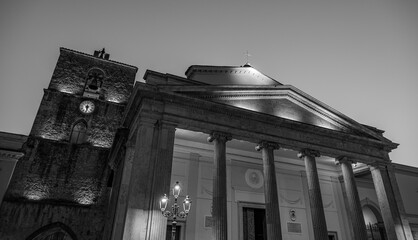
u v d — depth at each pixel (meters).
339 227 22.53
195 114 15.28
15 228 19.22
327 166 24.36
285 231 20.42
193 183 18.92
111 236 14.34
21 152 19.53
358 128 20.48
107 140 25.17
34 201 20.66
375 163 20.16
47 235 20.14
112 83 28.36
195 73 21.02
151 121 14.04
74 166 22.81
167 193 12.76
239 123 16.33
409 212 21.94
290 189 22.06
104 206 21.92
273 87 18.27
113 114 26.34
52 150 22.80
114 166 19.91
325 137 18.91
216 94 16.41
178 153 19.59
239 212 19.67
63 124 24.47
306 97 19.31
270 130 17.16
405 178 23.31
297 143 17.69
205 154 20.28
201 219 18.20
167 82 15.84
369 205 24.30
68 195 21.77
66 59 27.70
